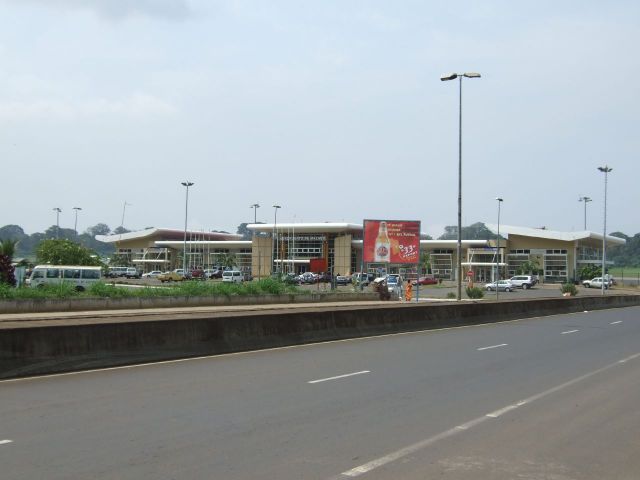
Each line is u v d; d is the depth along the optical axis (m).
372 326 24.55
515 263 123.81
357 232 121.81
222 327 18.14
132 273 102.81
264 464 7.21
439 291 77.94
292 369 14.71
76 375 13.54
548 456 7.74
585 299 45.47
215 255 133.00
